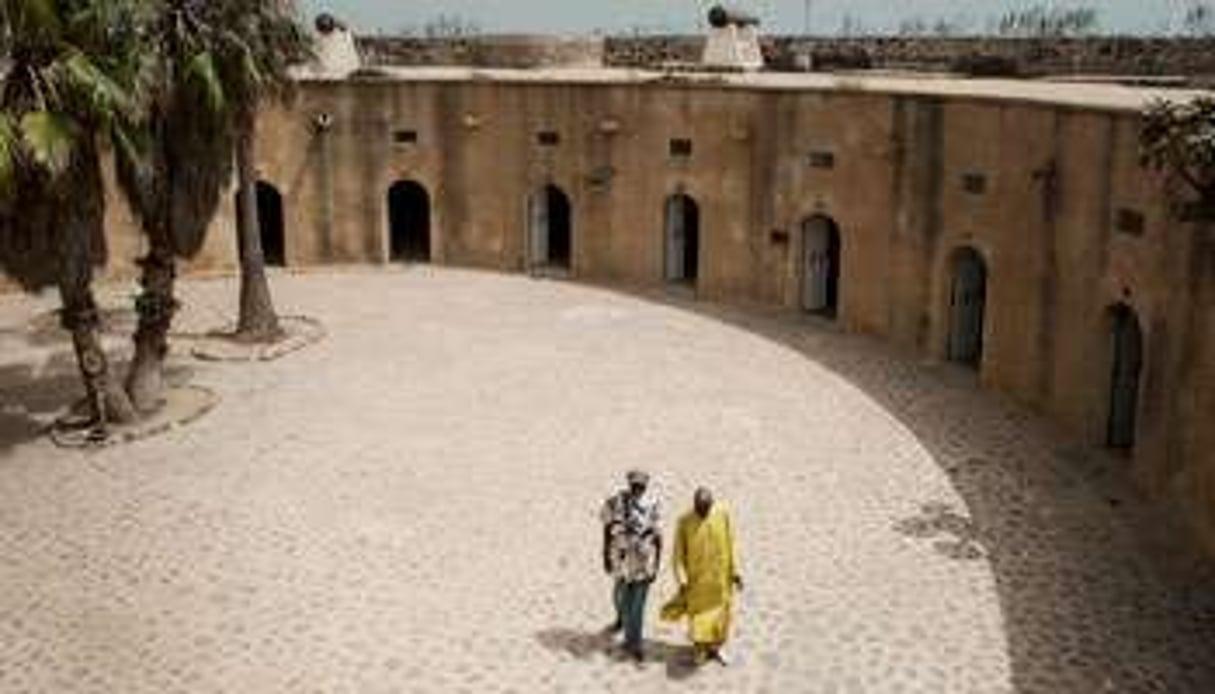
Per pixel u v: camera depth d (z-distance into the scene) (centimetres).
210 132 2039
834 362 2439
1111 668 1325
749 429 2061
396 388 2284
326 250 3359
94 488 1828
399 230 3741
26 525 1706
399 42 3784
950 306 2394
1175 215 1557
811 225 2798
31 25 1677
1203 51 2859
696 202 2980
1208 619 1424
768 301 2900
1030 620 1426
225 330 2670
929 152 2380
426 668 1343
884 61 3375
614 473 1877
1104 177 1844
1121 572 1538
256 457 1944
